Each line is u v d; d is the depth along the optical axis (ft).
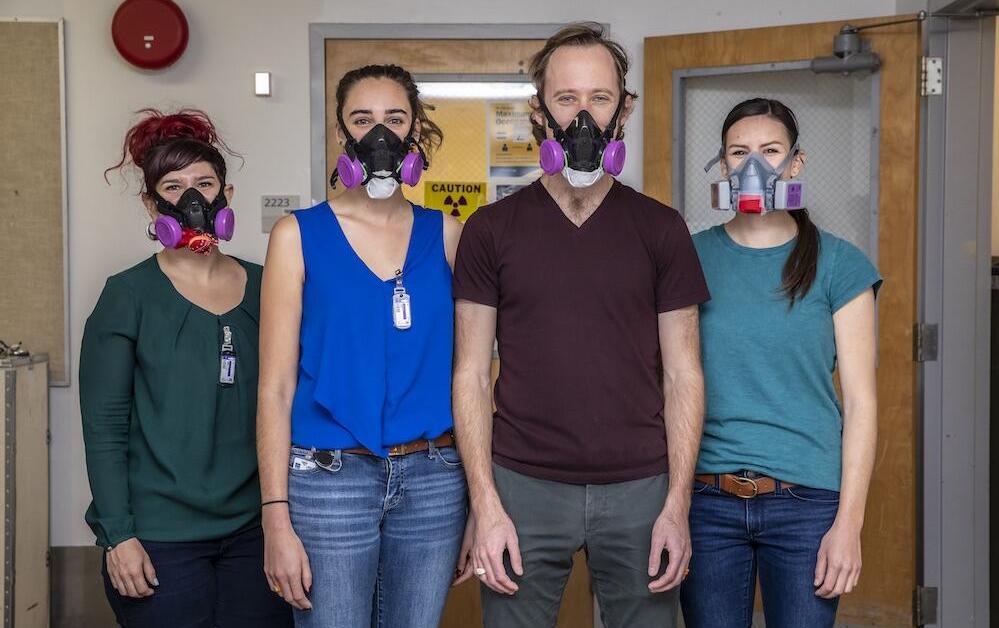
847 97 11.50
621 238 6.28
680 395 6.33
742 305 6.81
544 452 6.23
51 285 12.19
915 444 11.30
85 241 12.23
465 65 12.34
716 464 6.77
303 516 6.16
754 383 6.74
